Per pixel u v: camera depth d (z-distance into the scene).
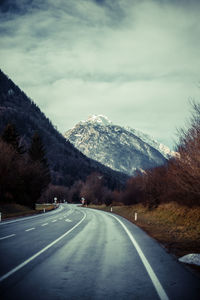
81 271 6.19
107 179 174.62
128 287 5.02
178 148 11.38
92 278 5.62
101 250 9.07
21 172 46.38
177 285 5.16
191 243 10.34
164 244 10.45
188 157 10.41
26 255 8.02
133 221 23.91
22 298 4.39
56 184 185.88
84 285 5.12
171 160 13.87
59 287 4.99
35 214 36.88
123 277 5.71
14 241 11.01
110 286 5.08
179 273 6.07
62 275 5.83
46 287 4.98
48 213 40.47
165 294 4.63
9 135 48.06
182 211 19.95
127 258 7.76
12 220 24.39
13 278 5.55
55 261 7.23
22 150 51.69
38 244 10.22
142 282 5.36
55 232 14.53
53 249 9.13
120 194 68.06
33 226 18.30
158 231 15.33
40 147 60.50
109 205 70.81
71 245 10.05
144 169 31.94
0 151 38.88
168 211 23.45
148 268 6.54
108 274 5.96
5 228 16.83
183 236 12.45
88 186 118.62
